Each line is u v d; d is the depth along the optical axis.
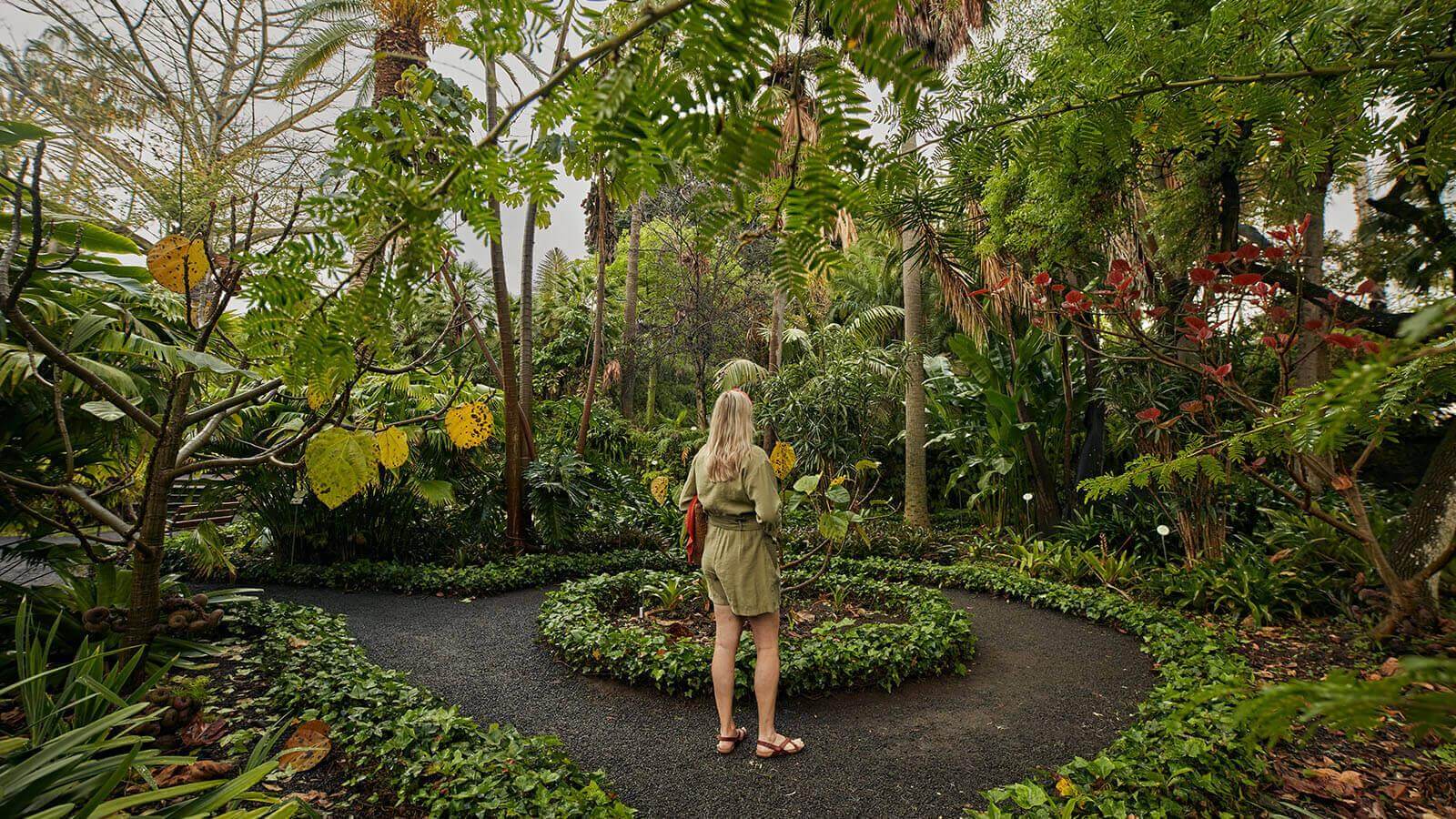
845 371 11.00
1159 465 2.17
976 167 1.32
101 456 3.93
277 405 6.17
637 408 20.81
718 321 15.90
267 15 11.54
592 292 19.09
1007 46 1.43
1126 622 5.44
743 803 2.98
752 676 4.08
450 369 7.63
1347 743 3.38
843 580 6.39
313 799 2.74
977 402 9.62
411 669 4.42
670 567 7.42
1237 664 4.14
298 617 4.75
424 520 7.80
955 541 9.16
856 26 0.35
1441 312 0.31
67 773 1.63
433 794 2.69
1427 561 4.75
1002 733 3.66
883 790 3.09
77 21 9.70
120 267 3.95
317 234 0.48
